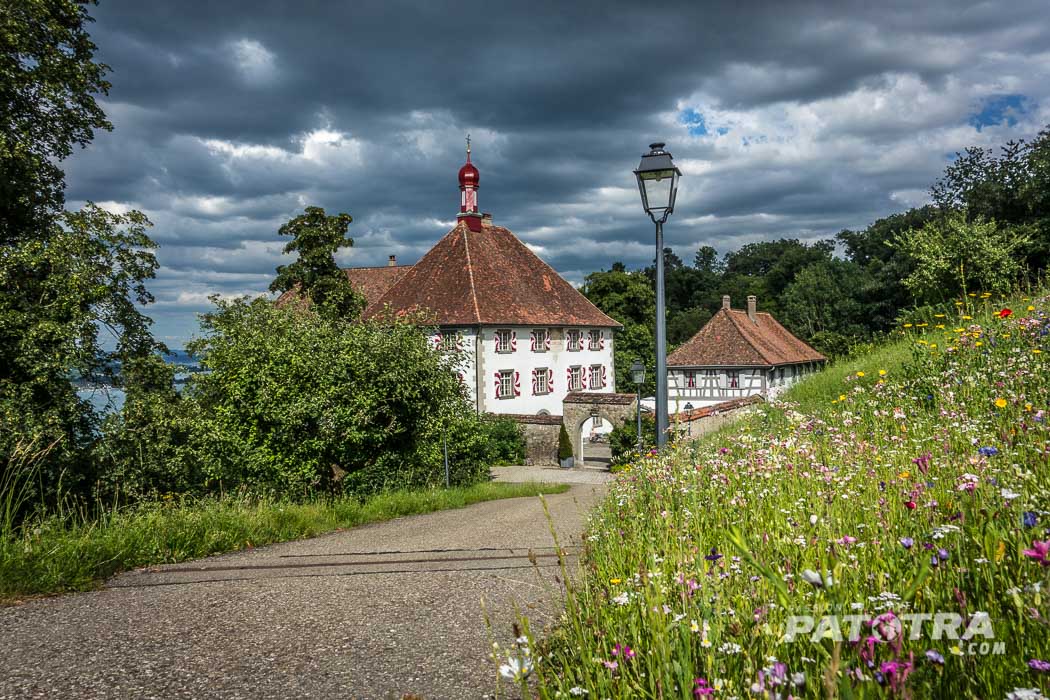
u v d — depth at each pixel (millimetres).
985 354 7168
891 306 54531
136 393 16656
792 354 50219
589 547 4805
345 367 16594
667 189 7727
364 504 11945
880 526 2949
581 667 2512
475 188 43312
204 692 3273
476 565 5855
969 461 3480
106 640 4043
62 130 19156
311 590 5168
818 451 5098
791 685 1858
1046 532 2289
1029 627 1843
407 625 4203
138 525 6965
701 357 46969
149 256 18469
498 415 35250
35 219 18312
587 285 63688
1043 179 23281
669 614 2498
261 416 16234
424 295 39812
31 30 17891
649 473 5922
